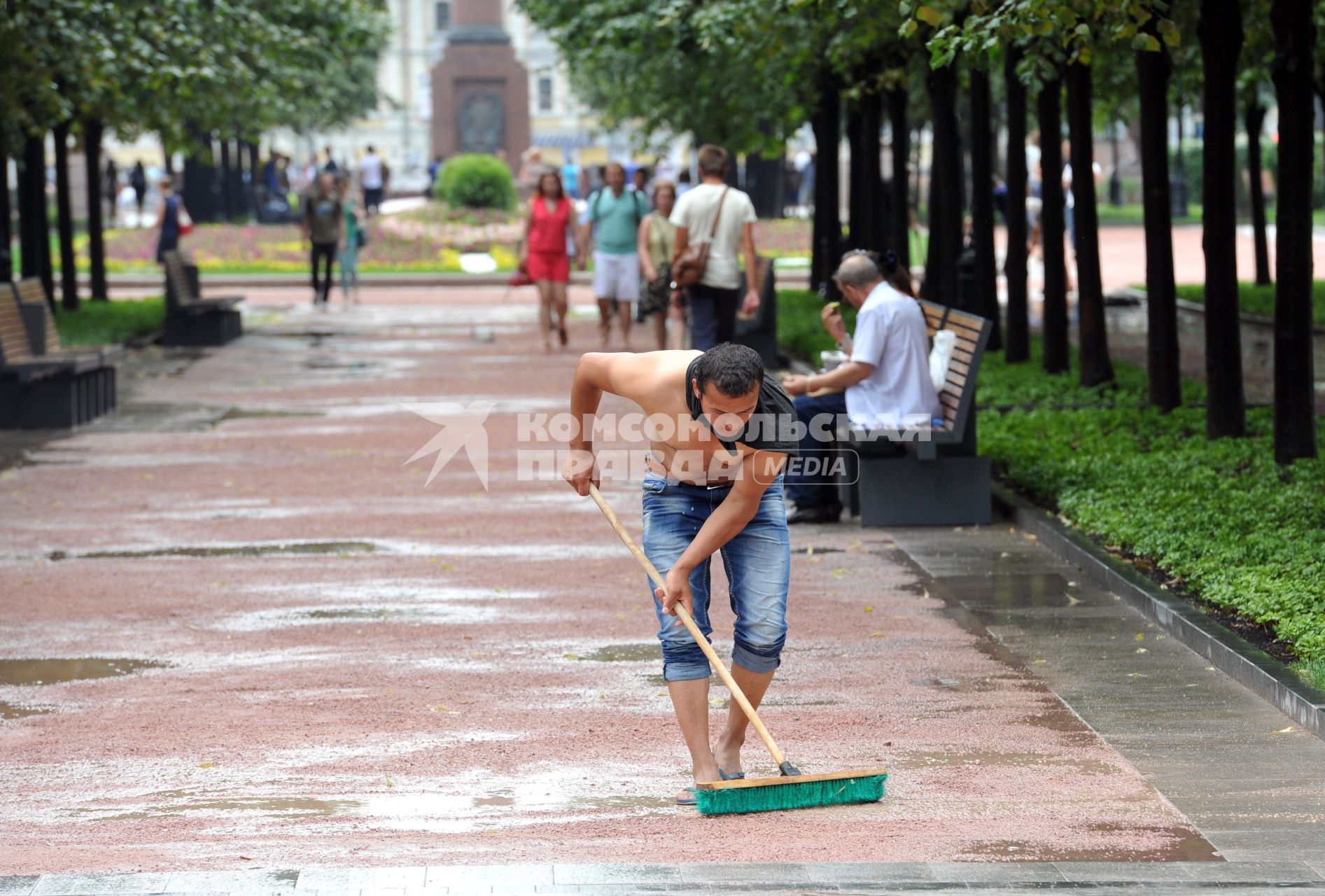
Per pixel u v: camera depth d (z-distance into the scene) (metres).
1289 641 17.73
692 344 42.41
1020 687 17.27
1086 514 24.12
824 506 26.36
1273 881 11.58
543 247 51.22
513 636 19.67
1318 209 126.75
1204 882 11.56
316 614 20.81
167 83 45.19
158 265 94.44
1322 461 25.97
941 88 44.53
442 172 119.69
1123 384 37.09
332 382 44.66
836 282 26.42
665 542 14.21
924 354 25.88
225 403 40.59
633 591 22.02
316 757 15.24
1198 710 16.33
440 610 20.98
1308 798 13.77
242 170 140.00
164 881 11.43
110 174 133.88
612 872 11.70
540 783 14.50
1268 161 126.00
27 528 26.03
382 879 11.49
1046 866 11.94
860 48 41.41
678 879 11.55
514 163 155.62
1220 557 20.77
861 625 19.89
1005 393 36.69
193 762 15.12
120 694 17.39
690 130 74.19
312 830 13.20
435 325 62.75
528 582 22.55
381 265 94.25
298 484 29.73
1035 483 26.62
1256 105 63.81
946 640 19.19
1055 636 19.27
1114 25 23.05
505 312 68.94
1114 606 20.61
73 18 39.28
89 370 37.19
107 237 107.88
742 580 14.31
